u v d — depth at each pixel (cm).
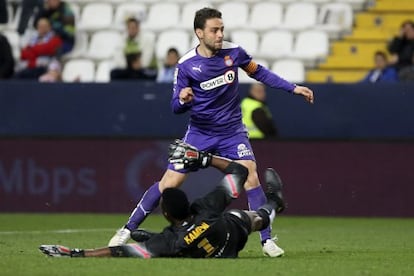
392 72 6219
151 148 5962
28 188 6059
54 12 6838
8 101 6059
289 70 6762
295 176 5916
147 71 6372
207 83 3288
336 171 5900
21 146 6059
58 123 6038
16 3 7588
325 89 5888
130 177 5984
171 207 3003
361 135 5878
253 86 5844
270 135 5881
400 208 5859
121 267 2845
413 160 5844
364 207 5888
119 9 7425
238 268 2845
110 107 5997
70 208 6038
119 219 5594
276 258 3278
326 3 7256
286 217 5878
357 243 4134
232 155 3341
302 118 5906
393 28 7031
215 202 3030
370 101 5859
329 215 5909
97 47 7162
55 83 6025
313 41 6969
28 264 2947
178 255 3047
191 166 3041
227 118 3325
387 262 3169
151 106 5962
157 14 7381
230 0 7394
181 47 7081
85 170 6019
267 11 7288
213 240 3019
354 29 7044
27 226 5097
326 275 2752
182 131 5934
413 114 5834
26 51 6631
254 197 3359
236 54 3316
